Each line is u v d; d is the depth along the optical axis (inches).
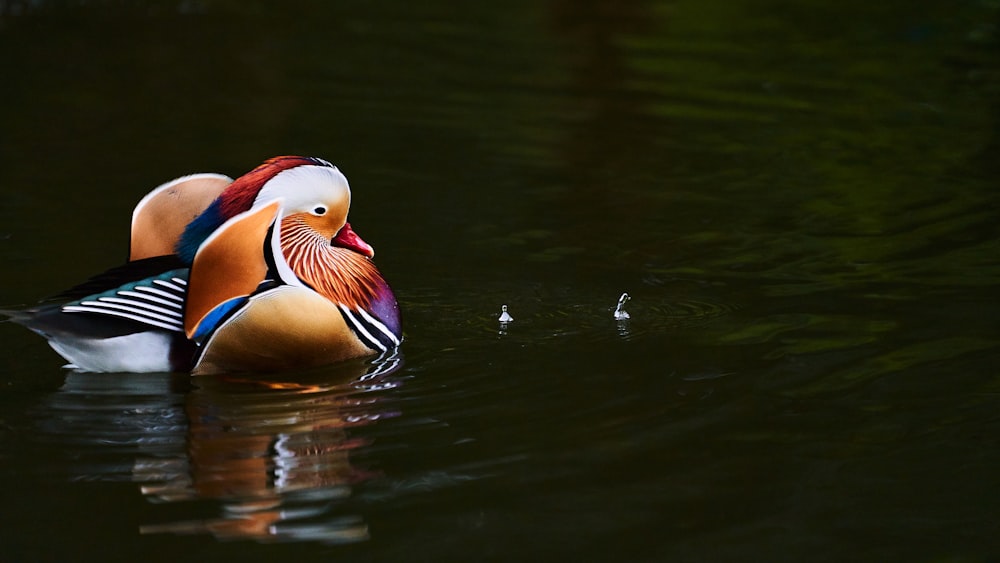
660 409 339.3
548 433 323.3
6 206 524.1
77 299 349.4
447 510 283.3
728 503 288.0
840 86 764.6
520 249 493.0
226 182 386.6
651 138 660.7
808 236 506.6
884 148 640.4
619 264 475.5
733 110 714.8
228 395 346.0
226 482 293.7
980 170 597.0
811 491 293.3
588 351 383.9
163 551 263.3
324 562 260.8
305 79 767.1
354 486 293.3
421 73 789.2
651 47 865.5
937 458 310.2
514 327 406.6
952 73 791.7
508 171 600.4
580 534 273.1
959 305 420.5
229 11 959.0
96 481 293.3
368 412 335.6
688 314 418.3
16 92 717.3
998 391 349.1
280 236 364.8
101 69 775.7
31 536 268.5
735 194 567.2
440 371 366.9
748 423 330.3
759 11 976.9
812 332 398.3
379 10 979.9
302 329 358.9
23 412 331.9
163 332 353.1
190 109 693.9
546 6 1002.7
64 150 610.9
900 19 943.0
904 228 513.7
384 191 565.3
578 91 754.2
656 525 277.9
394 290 444.1
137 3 972.6
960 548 269.1
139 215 375.2
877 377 360.2
